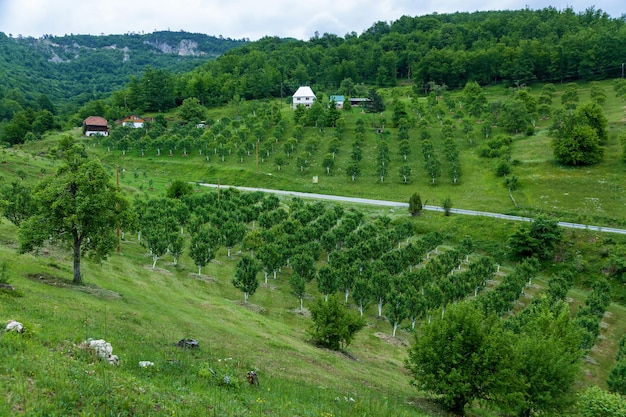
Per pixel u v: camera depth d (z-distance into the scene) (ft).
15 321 67.10
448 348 100.68
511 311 203.31
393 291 176.14
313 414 65.62
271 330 145.48
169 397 55.72
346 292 198.29
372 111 537.65
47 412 43.32
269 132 524.93
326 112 536.01
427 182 381.81
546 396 100.42
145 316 112.68
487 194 345.31
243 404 62.54
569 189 328.90
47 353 59.00
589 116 389.60
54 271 139.13
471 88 595.06
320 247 237.45
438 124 509.35
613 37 629.10
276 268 214.28
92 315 98.02
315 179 396.37
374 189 379.35
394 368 139.85
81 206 119.03
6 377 48.19
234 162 451.94
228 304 169.58
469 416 104.63
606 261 245.86
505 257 268.82
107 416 45.78
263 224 277.64
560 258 256.93
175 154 483.92
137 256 211.41
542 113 496.64
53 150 381.81
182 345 92.17
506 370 96.48
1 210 182.70
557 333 126.41
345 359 131.23
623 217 287.69
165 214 258.98
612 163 350.84
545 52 654.53
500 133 458.09
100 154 484.74
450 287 187.42
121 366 64.39
